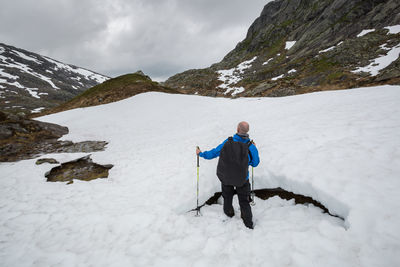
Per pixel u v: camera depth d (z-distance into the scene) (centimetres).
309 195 410
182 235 363
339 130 635
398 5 8106
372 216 284
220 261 294
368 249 251
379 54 6059
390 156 413
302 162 496
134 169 730
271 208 425
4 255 339
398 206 285
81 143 1265
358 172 390
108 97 3450
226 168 359
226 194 392
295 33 13088
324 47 9100
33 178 695
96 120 2047
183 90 10562
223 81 11150
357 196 327
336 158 466
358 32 8544
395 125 561
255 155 369
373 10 9044
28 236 387
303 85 6012
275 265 271
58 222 427
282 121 997
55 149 1138
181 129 1445
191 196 496
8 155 1035
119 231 386
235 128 1170
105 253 332
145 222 405
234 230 360
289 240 304
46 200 529
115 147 1112
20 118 1662
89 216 439
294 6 15625
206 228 379
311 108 1132
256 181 527
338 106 977
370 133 552
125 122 1898
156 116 2070
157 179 614
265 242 313
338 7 10794
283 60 10938
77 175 741
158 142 1123
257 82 8606
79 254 334
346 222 300
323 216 354
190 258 306
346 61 6581
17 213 468
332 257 259
